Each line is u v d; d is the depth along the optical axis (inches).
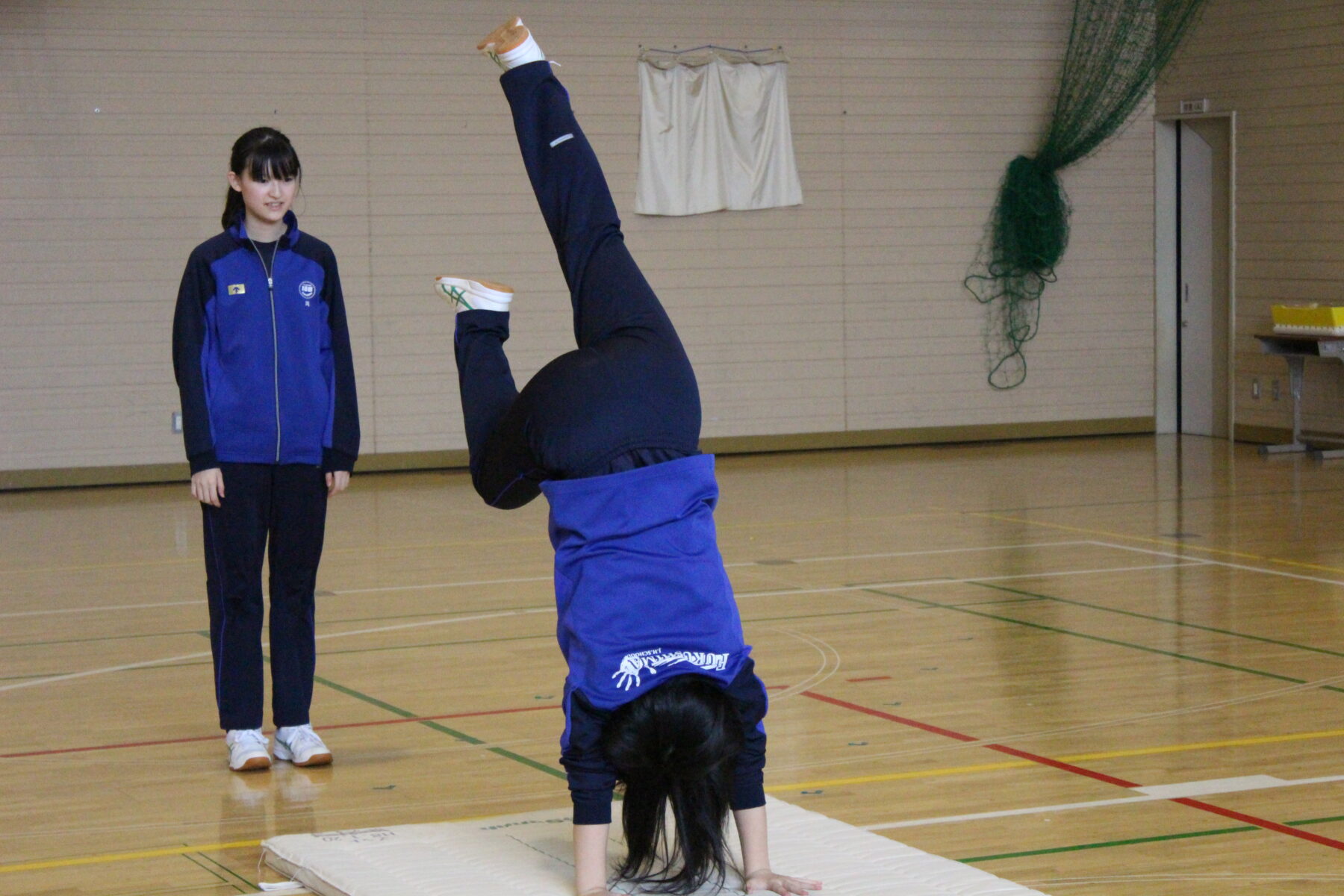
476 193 413.1
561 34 417.4
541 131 107.3
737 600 229.9
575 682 94.8
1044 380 473.7
